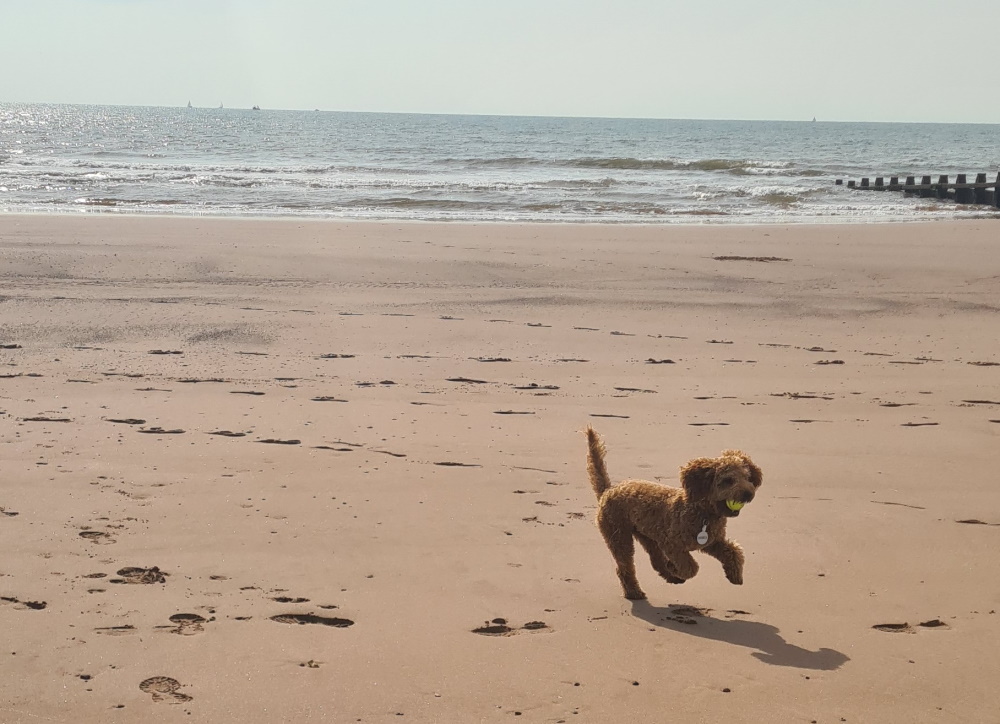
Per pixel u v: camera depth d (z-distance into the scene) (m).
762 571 6.64
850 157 69.25
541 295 14.77
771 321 13.52
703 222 25.45
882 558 6.78
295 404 9.16
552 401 9.46
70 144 71.50
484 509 7.32
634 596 6.38
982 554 6.81
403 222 23.02
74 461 7.81
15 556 6.56
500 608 6.23
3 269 15.37
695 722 5.41
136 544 6.75
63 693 5.50
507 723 5.39
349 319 12.81
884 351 11.93
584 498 7.53
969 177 48.88
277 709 5.44
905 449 8.42
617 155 66.19
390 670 5.70
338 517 7.14
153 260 16.45
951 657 5.84
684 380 10.34
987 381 10.44
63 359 10.55
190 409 8.95
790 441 8.57
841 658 5.83
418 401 9.36
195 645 5.84
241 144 76.62
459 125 170.25
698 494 6.09
